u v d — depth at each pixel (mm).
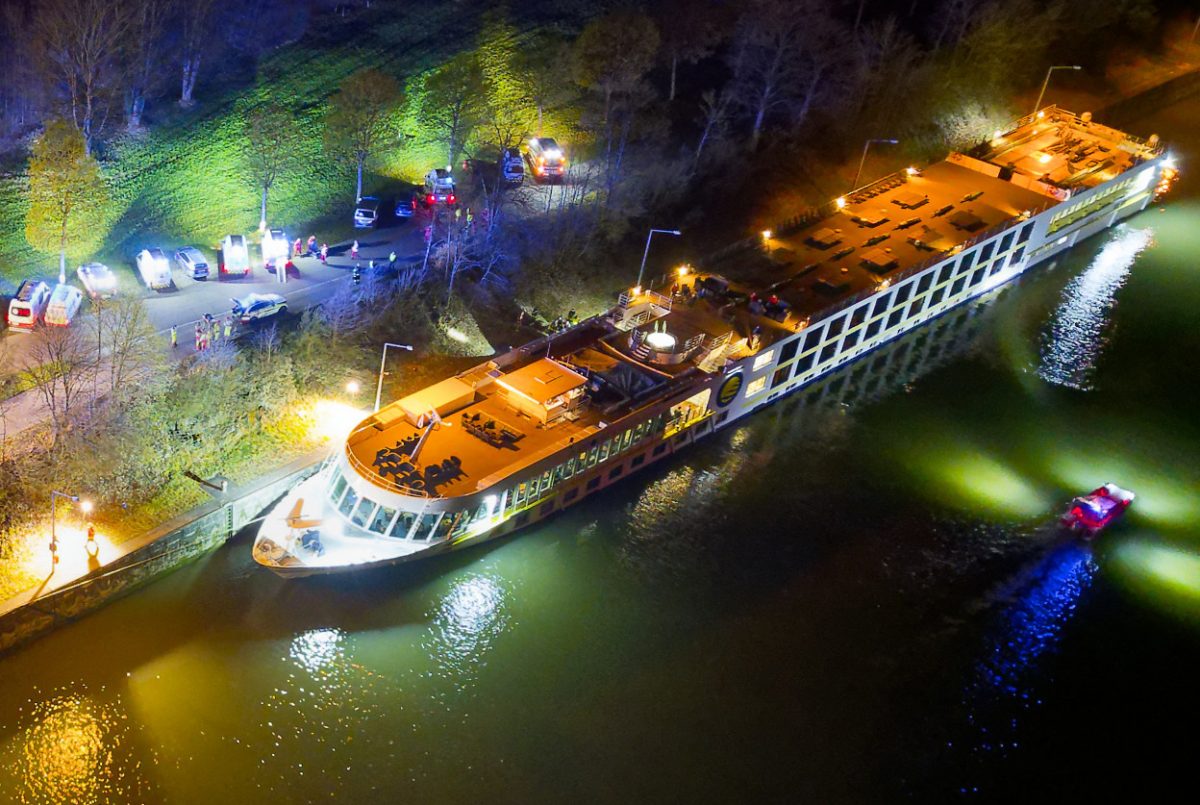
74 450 78812
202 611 76312
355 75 116125
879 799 71438
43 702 69938
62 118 109250
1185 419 105188
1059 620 84375
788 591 84062
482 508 80438
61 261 95188
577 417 87688
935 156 137000
